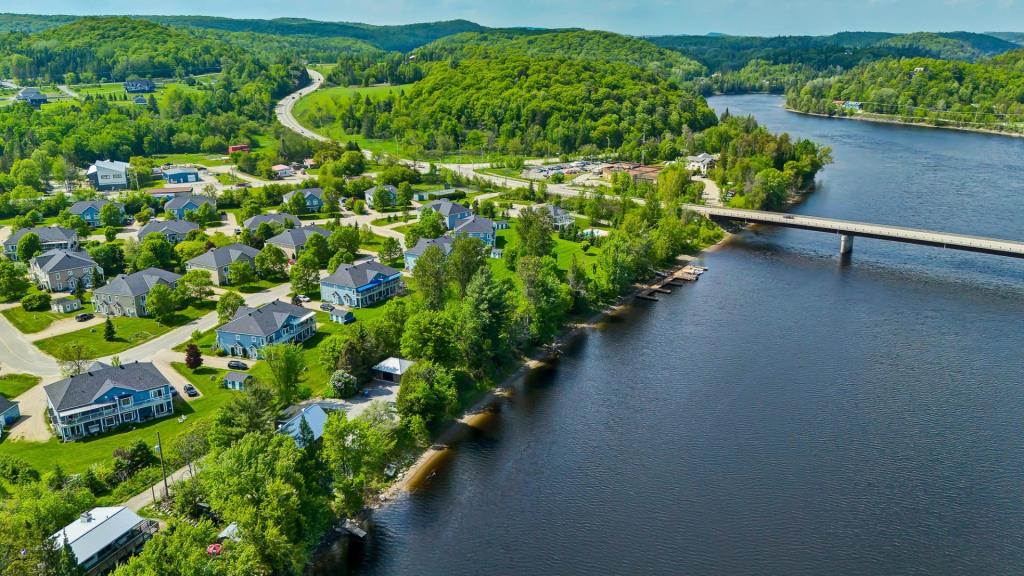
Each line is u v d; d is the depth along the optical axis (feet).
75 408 360.69
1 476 310.24
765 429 382.83
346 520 311.68
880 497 327.06
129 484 318.04
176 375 430.20
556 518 315.37
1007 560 290.15
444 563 289.94
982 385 427.74
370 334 429.38
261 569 262.88
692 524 310.65
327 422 320.50
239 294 570.46
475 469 351.05
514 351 472.03
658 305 565.53
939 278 623.77
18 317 522.06
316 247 634.84
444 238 652.48
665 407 407.03
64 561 241.55
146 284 540.11
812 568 286.05
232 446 284.82
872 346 483.51
